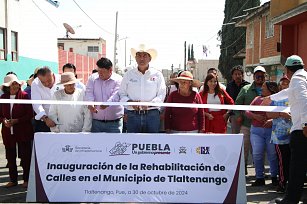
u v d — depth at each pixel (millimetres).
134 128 5844
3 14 16750
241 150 5219
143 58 5746
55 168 5258
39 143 5281
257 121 6742
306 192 6168
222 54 36000
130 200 5164
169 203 5156
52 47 23438
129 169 5203
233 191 5172
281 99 5672
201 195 5168
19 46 18438
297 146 5152
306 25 14797
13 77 6578
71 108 5977
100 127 6051
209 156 5207
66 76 5930
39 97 6398
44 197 5223
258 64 23969
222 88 7035
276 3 16109
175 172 5188
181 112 5789
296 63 5301
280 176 6250
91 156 5246
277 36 20656
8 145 6586
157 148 5211
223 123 7055
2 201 5758
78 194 5203
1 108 6625
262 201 5777
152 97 5809
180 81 5812
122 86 5898
